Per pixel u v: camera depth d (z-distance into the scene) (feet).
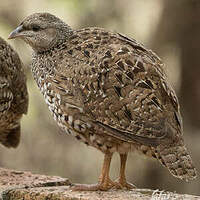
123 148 34.71
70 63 34.91
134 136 33.35
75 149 78.79
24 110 44.65
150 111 33.04
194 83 78.43
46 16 37.04
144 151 33.94
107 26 78.43
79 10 78.59
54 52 36.11
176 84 79.15
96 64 34.09
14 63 43.45
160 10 77.30
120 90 33.40
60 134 78.74
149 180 76.13
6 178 39.29
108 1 78.43
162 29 77.20
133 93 33.22
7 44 43.47
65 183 39.01
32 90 77.20
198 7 76.59
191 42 77.30
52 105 35.47
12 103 43.73
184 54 77.82
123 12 78.38
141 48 35.09
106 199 34.42
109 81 33.60
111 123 33.63
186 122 78.95
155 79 33.63
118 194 35.35
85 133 34.83
